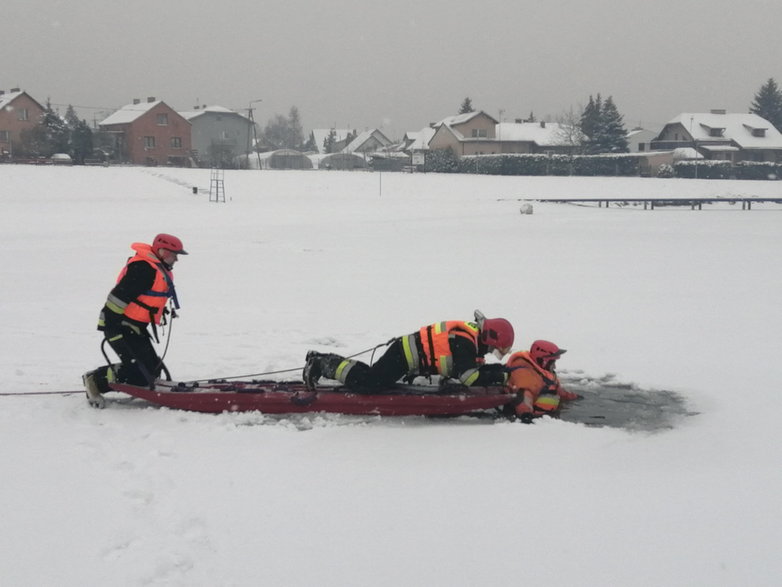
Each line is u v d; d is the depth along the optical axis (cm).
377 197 5738
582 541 455
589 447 620
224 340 1028
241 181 5941
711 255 2228
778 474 561
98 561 420
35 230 3014
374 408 700
